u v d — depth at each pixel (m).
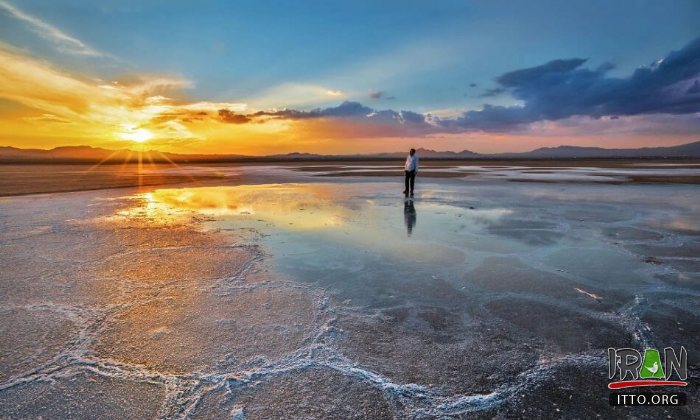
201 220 9.04
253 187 17.89
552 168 39.59
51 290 4.54
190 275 5.09
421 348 3.27
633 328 3.63
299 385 2.76
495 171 33.06
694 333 3.52
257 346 3.28
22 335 3.44
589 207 10.98
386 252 6.23
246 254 6.09
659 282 4.86
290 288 4.64
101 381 2.79
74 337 3.41
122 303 4.17
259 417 2.44
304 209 10.73
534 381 2.81
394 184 19.31
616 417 2.45
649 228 8.09
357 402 2.58
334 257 5.95
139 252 6.21
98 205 11.60
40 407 2.51
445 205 11.47
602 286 4.73
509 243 6.83
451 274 5.17
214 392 2.68
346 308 4.08
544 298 4.36
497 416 2.47
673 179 21.84
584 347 3.29
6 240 7.04
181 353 3.17
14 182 20.72
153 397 2.62
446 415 2.47
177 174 29.97
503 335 3.50
